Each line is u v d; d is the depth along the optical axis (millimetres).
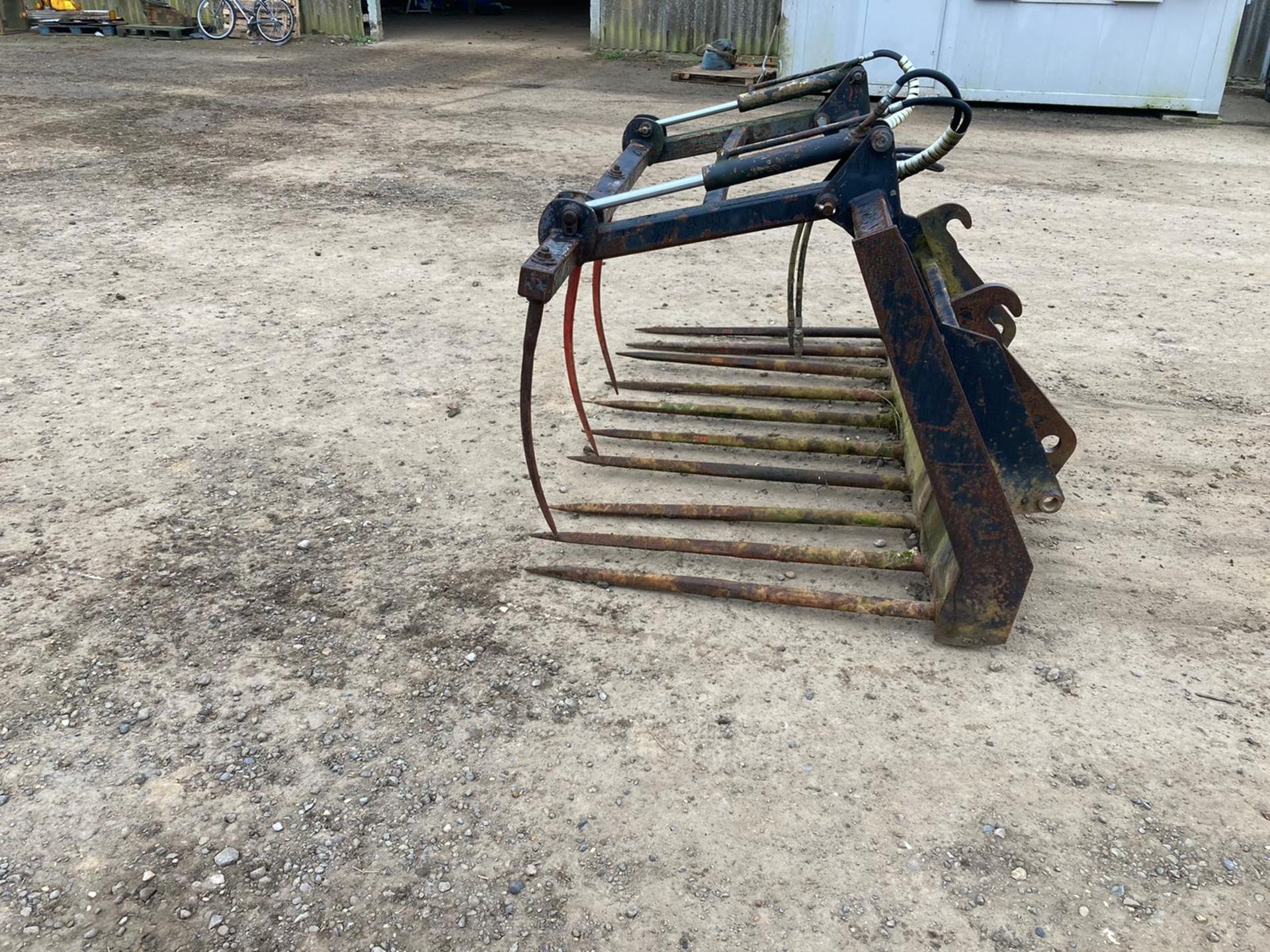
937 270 3320
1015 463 3084
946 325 2930
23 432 3727
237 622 2754
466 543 3150
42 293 5172
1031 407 3219
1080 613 2885
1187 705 2533
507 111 10664
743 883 2033
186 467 3527
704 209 2521
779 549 2949
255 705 2467
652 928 1938
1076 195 7797
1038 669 2652
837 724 2451
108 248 5926
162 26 16344
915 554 2912
